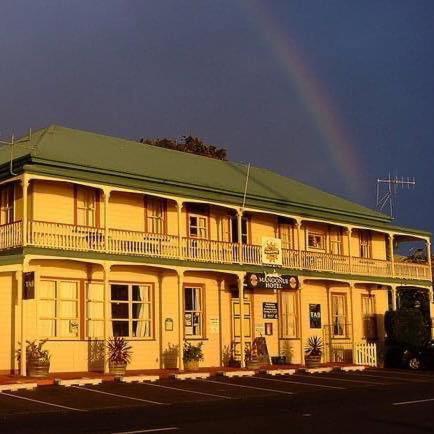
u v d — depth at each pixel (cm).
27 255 2366
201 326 3058
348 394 2189
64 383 2288
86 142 3095
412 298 4453
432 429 1422
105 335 2545
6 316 2553
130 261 2648
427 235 4069
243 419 1583
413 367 3394
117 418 1603
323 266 3388
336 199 3966
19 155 2653
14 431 1395
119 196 2848
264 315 3291
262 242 3141
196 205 3117
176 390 2241
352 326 3525
